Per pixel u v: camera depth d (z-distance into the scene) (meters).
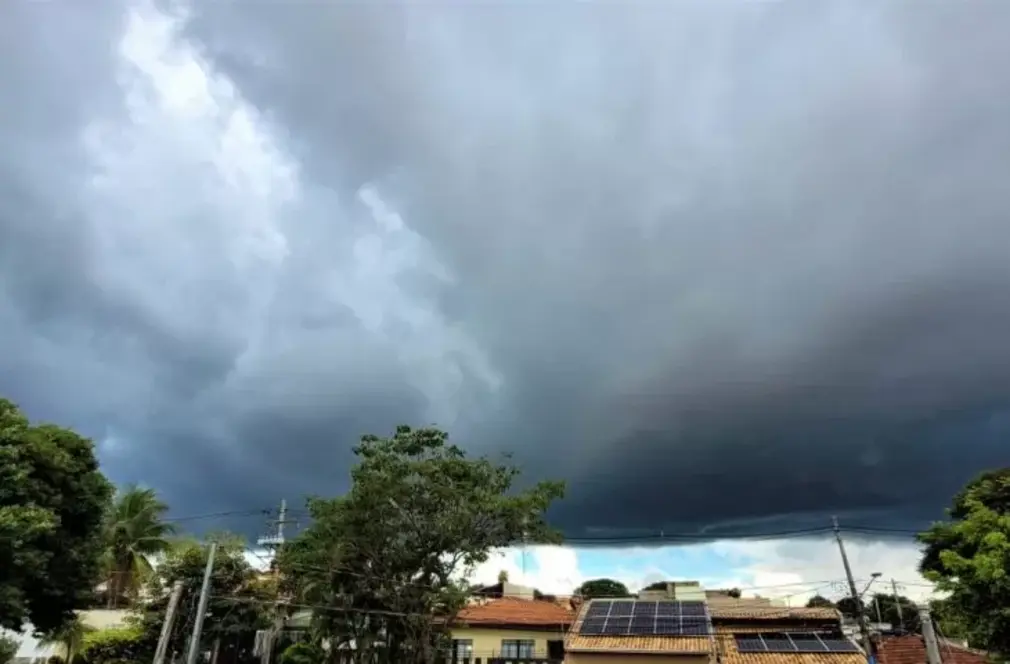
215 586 39.06
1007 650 22.66
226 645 41.53
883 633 35.22
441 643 37.78
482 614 45.81
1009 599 22.05
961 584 23.03
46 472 24.73
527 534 35.50
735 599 48.62
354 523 35.56
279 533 42.75
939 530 26.59
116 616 41.56
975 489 27.28
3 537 21.17
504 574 54.06
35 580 24.69
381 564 36.09
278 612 42.06
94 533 27.53
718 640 35.06
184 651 37.12
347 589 37.34
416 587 35.31
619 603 40.03
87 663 36.16
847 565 34.22
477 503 34.81
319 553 36.75
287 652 41.16
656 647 32.72
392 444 36.47
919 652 35.19
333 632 38.19
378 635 38.31
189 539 43.84
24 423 24.88
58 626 27.80
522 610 47.28
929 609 27.34
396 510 35.09
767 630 37.69
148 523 45.72
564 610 47.91
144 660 37.25
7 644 29.59
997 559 21.95
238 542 41.16
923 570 27.72
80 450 26.95
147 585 40.22
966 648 35.91
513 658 43.00
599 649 32.91
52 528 22.72
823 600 51.47
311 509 37.44
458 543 35.00
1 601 21.77
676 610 37.88
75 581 26.50
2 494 22.44
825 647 33.56
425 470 35.28
